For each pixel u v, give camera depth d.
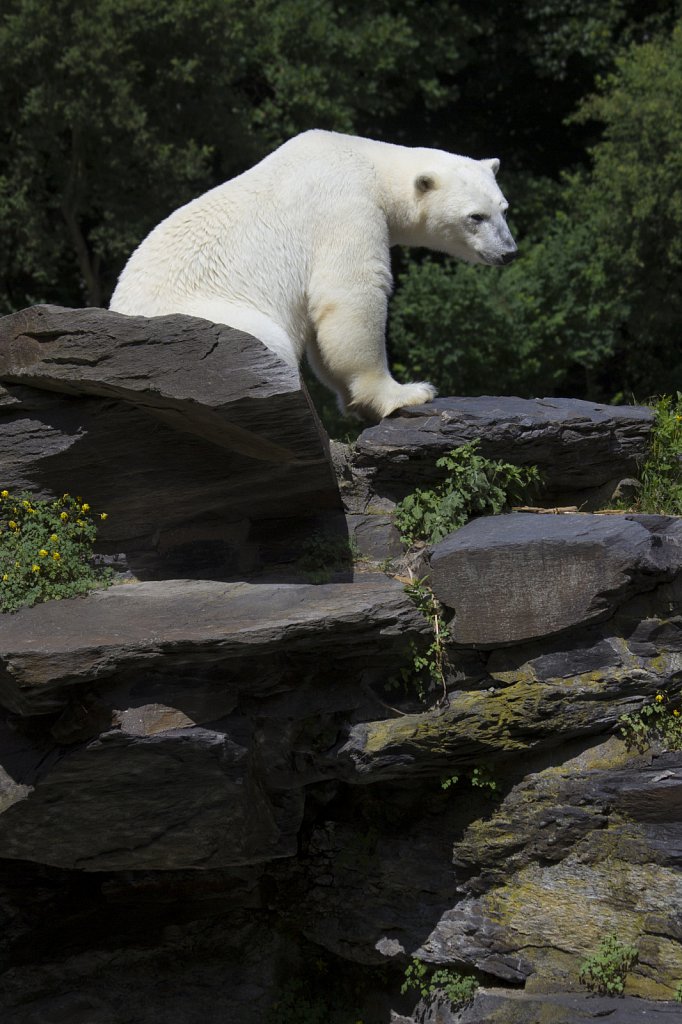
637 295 26.84
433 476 11.44
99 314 9.64
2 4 24.02
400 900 11.45
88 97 23.77
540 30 32.06
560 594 10.25
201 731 9.77
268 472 10.55
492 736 10.55
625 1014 9.87
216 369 9.34
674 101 25.08
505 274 25.81
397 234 12.01
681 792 10.16
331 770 10.79
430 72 31.53
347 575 10.84
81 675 9.09
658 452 11.95
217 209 10.98
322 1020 11.96
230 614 9.74
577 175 29.06
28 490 10.58
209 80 26.31
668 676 10.34
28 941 12.12
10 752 9.87
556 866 10.70
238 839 10.57
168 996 11.88
